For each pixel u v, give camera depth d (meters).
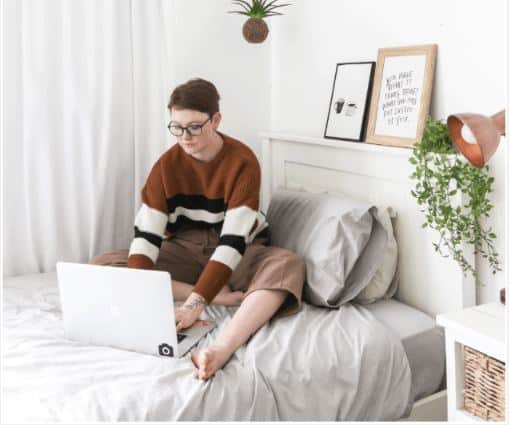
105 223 2.62
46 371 1.64
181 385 1.59
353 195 2.38
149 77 2.66
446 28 2.04
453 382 1.66
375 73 2.30
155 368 1.65
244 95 2.91
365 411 1.78
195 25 2.75
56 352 1.73
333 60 2.55
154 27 2.63
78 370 1.64
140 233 2.21
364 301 2.14
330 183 2.49
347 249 2.08
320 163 2.53
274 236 2.37
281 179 2.79
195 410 1.53
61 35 2.46
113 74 2.54
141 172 2.69
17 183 2.48
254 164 2.18
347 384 1.73
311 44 2.67
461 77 2.01
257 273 2.03
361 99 2.37
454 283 1.98
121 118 2.61
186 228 2.35
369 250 2.12
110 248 2.63
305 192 2.43
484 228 1.94
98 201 2.58
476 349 1.58
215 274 2.00
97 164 2.57
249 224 2.10
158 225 2.22
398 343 1.84
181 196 2.29
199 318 2.01
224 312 2.06
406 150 2.09
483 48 1.92
